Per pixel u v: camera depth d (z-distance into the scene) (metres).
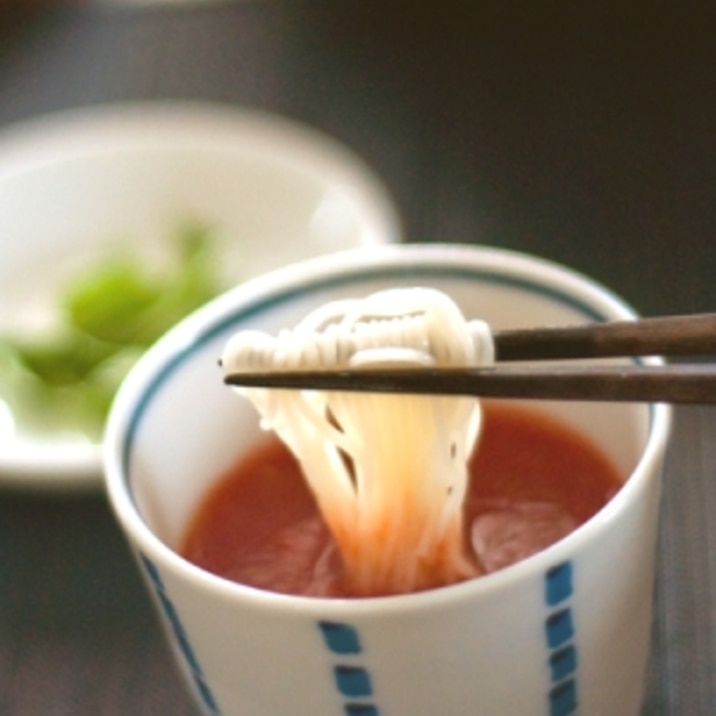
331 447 0.42
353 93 0.78
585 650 0.40
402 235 0.64
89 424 0.57
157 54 0.86
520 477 0.44
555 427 0.45
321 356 0.40
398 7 0.87
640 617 0.41
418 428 0.41
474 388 0.39
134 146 0.73
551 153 0.69
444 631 0.38
